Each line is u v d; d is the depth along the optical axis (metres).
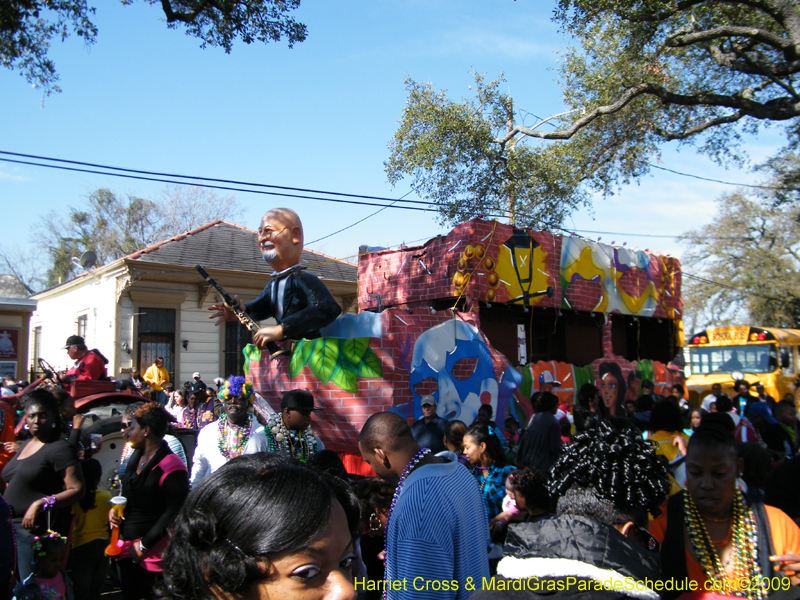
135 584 5.07
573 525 2.37
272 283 9.17
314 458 4.59
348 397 8.06
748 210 36.69
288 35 12.15
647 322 14.92
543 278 11.25
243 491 1.45
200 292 18.73
